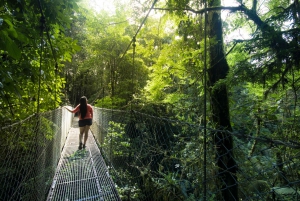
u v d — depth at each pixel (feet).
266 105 9.15
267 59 5.82
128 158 9.13
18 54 3.34
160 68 11.78
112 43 24.02
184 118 11.83
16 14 5.04
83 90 46.68
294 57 5.15
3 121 6.59
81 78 42.32
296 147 2.19
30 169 5.00
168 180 7.43
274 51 5.52
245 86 9.02
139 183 8.54
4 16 3.51
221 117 8.66
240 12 7.82
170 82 12.47
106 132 12.78
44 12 5.70
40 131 6.00
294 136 7.06
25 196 4.64
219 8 7.95
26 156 4.78
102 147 13.53
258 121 9.39
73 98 47.55
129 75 25.08
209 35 9.28
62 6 6.02
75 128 26.91
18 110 7.47
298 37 5.06
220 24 9.14
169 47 11.55
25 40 4.73
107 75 28.91
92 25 21.38
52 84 8.97
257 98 9.90
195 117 11.32
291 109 8.04
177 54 11.68
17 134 4.29
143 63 24.81
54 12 5.80
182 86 12.09
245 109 9.99
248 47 5.84
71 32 30.04
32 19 5.84
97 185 8.16
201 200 6.67
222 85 7.39
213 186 6.92
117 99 23.18
